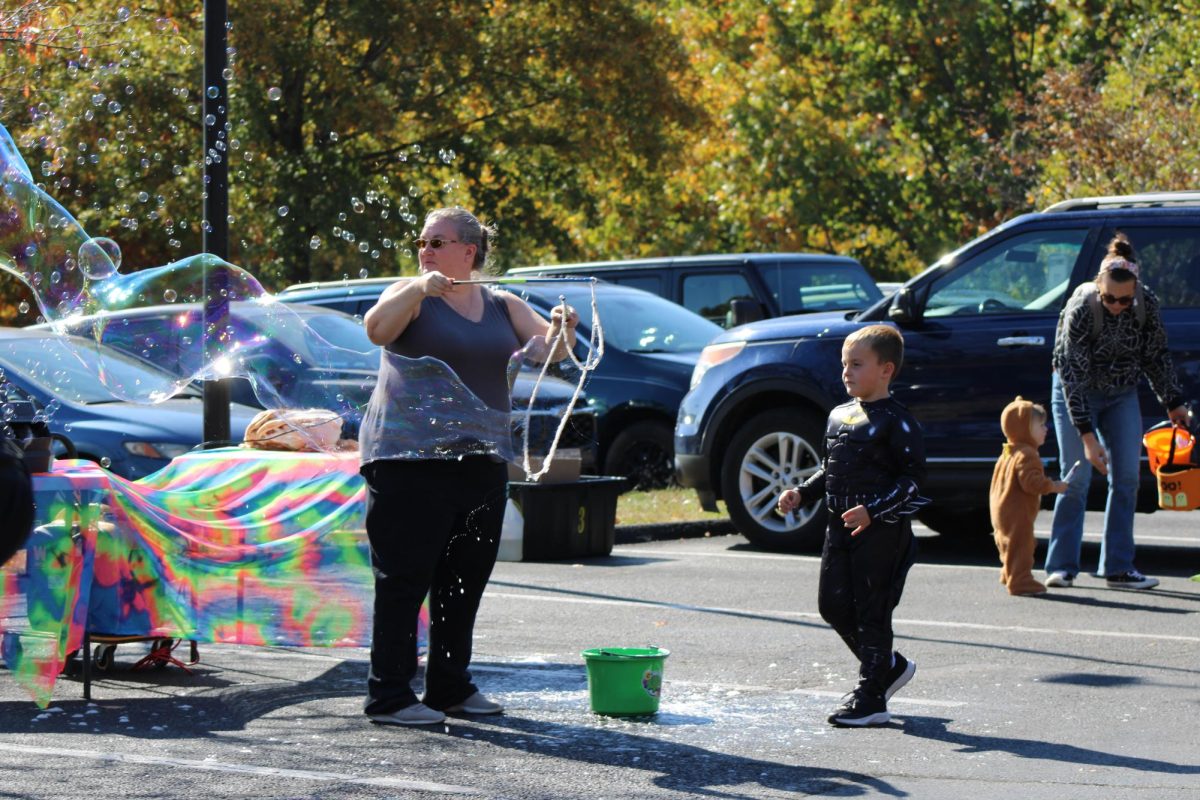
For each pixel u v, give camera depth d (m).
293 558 8.39
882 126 49.22
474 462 7.12
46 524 7.53
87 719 7.30
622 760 6.48
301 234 30.72
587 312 17.33
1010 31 48.50
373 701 7.18
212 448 10.87
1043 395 12.09
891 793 5.98
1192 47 33.38
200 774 6.24
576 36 33.50
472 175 35.09
